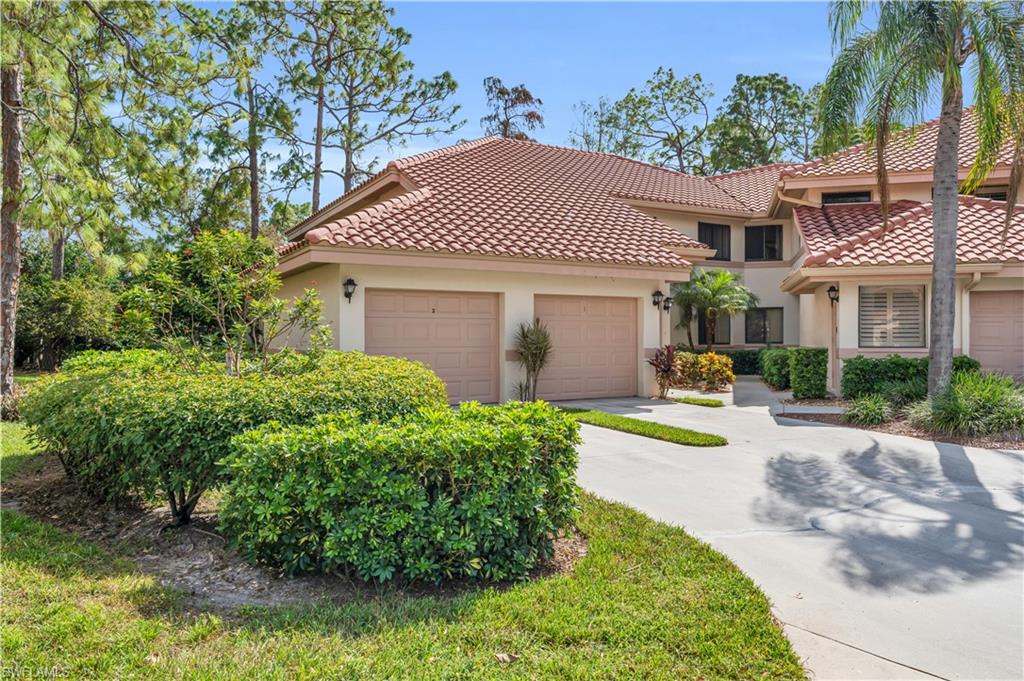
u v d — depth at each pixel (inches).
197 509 243.1
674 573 183.6
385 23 1127.0
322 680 126.0
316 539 175.9
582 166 865.5
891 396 483.8
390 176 655.8
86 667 128.4
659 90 1638.8
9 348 478.9
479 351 544.7
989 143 458.6
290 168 1104.8
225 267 317.1
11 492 272.1
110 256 448.8
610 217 665.6
